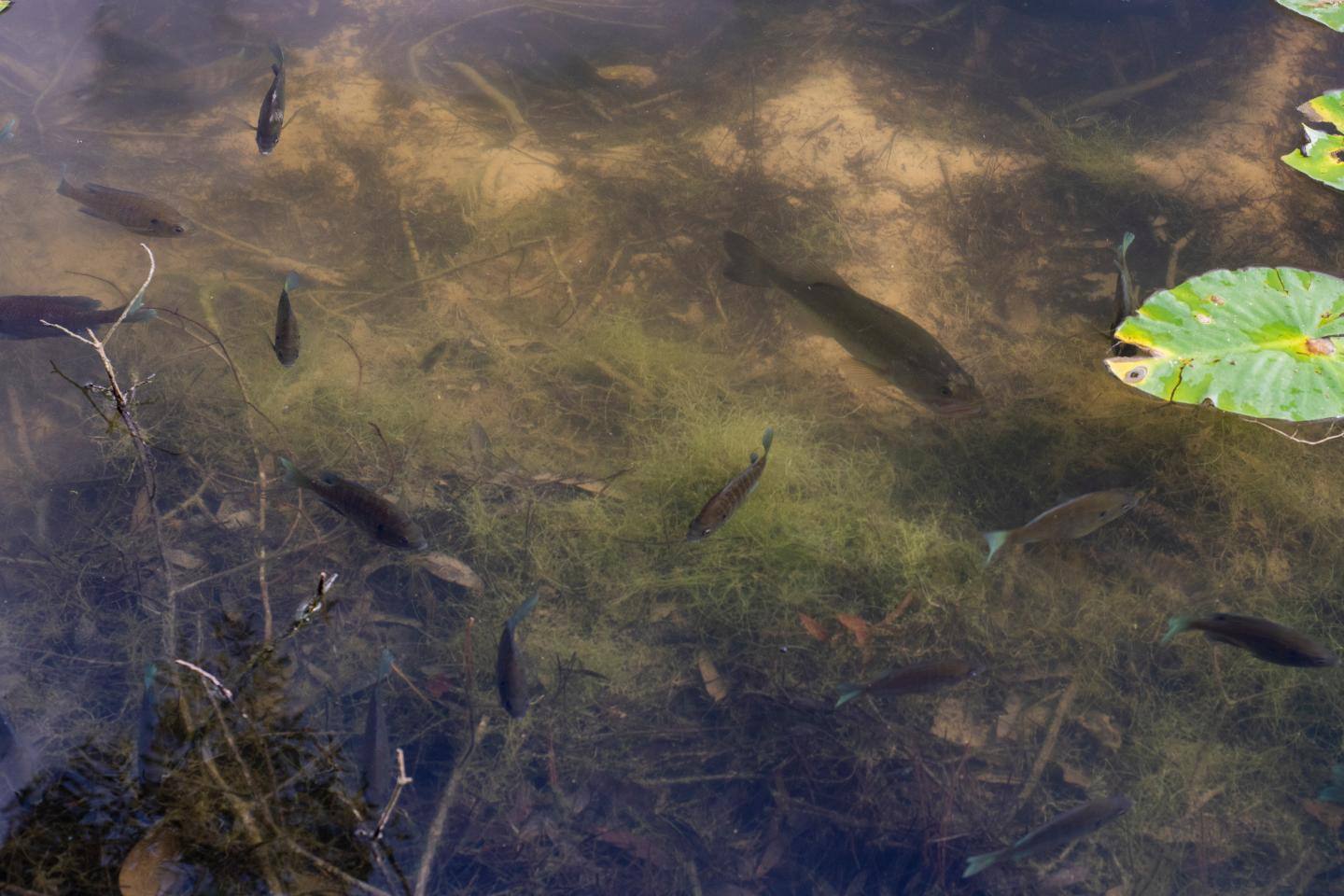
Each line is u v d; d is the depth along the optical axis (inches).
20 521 132.4
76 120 209.6
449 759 111.8
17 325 134.8
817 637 129.0
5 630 117.7
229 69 226.5
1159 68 231.8
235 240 184.1
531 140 212.7
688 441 150.9
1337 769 117.8
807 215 195.5
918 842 110.3
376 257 185.2
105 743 103.7
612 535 137.9
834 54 238.8
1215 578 135.6
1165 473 147.2
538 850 105.9
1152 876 109.4
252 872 91.6
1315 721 121.9
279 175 201.0
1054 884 108.0
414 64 230.7
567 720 118.1
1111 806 101.7
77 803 95.9
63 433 144.9
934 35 245.0
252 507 137.0
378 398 155.3
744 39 243.3
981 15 250.5
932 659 125.2
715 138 214.4
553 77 229.3
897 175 205.3
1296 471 144.6
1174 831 113.0
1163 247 186.5
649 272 184.2
